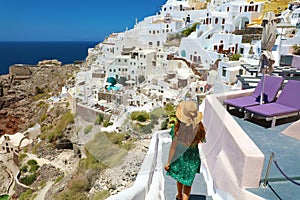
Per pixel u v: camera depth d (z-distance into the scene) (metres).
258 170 2.97
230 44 22.31
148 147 2.01
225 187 3.29
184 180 2.78
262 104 6.13
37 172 27.39
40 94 64.00
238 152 3.10
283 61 15.85
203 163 4.14
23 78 72.19
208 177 3.88
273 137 4.91
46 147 31.47
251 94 7.08
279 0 31.91
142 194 2.79
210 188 3.67
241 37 22.52
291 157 4.02
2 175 31.67
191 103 2.28
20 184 26.11
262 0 33.78
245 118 6.05
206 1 33.25
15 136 38.34
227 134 3.49
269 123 5.71
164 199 3.18
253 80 10.20
